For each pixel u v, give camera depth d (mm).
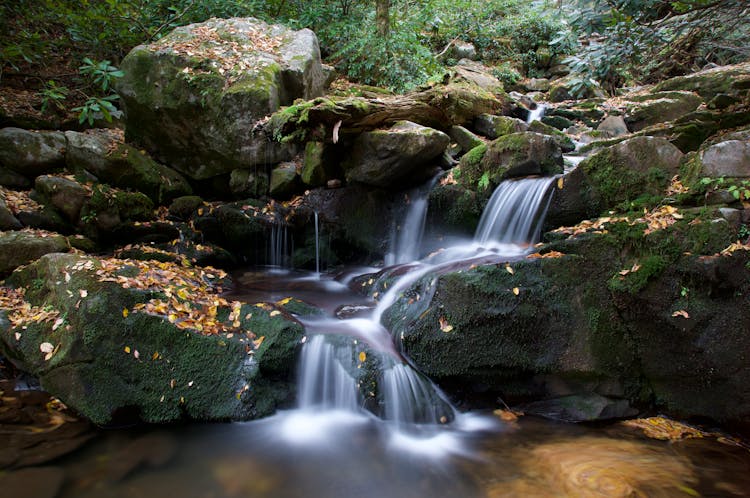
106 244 6711
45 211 6398
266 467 3449
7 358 4492
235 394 4000
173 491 3162
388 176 6391
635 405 4074
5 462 3361
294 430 3920
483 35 15375
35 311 4570
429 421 4004
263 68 7160
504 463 3479
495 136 7453
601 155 5000
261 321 4461
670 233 3979
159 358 4086
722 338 3717
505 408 4234
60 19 8156
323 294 5879
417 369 4254
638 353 4062
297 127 5816
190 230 6961
